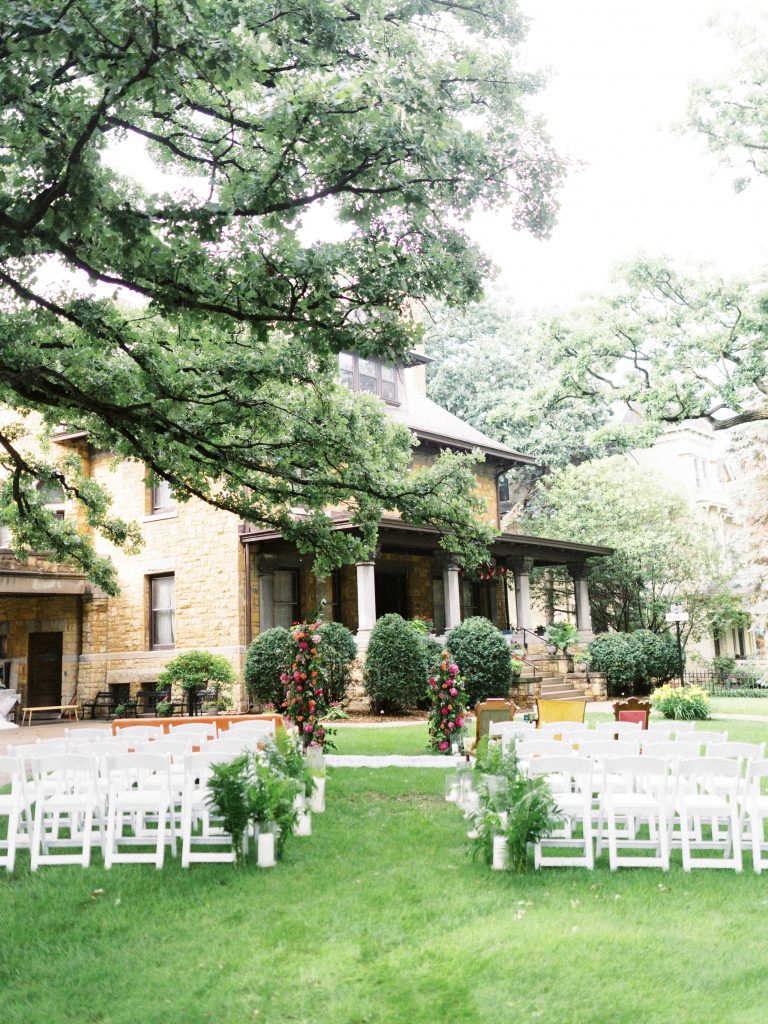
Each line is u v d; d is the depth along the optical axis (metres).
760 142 20.25
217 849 8.43
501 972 5.21
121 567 24.66
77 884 7.16
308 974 5.27
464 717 14.95
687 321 21.44
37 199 6.44
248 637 22.14
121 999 5.05
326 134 6.68
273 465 12.01
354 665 20.98
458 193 7.46
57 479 15.52
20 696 23.56
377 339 7.74
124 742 8.84
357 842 8.45
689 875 7.21
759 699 28.73
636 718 13.38
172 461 11.71
